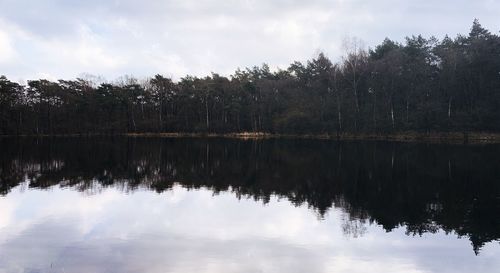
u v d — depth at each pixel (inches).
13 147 2234.3
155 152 1953.7
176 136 3786.9
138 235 594.6
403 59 3043.8
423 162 1438.2
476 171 1210.0
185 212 738.2
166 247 541.3
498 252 536.1
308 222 675.4
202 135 3885.3
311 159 1592.0
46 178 1123.9
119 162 1520.7
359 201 835.4
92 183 1047.6
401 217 709.3
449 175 1149.7
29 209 749.3
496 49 2780.5
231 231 619.2
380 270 475.2
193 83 4298.7
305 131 3309.5
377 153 1793.8
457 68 2795.3
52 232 605.3
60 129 4101.9
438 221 683.4
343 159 1576.0
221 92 4042.8
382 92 3046.3
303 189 970.1
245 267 475.8
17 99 3949.3
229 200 844.0
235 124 3973.9
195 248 538.9
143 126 4158.5
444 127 2667.3
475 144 2257.6
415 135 2733.8
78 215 708.7
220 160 1594.5
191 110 4195.4
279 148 2170.3
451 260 508.1
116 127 4126.5
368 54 3420.3
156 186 1007.6
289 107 3656.5
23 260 488.1
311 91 3671.3
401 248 549.0
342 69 3284.9
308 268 476.7
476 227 645.9
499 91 2667.3
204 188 983.6
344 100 3193.9
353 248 546.9
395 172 1219.9
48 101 4114.2
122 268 466.3
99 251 522.9
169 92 4352.9
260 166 1398.9
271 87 3919.8
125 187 991.0
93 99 4197.8
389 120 2881.4
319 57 3769.7
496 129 2600.9
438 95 2883.9
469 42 3112.7
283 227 645.3
